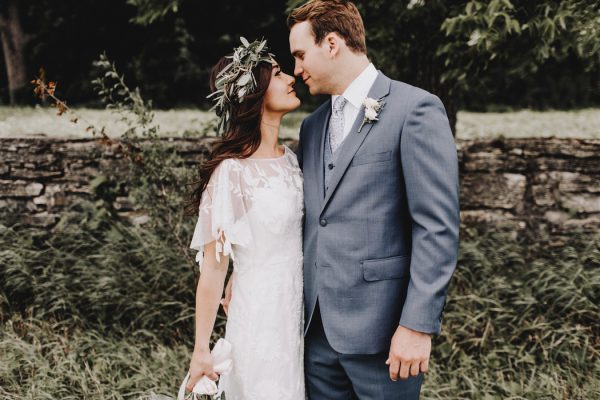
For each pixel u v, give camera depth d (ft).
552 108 36.83
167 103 36.29
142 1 13.10
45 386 8.70
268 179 6.42
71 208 12.77
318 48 6.26
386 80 6.30
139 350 9.86
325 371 6.70
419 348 5.59
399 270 6.07
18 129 17.80
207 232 6.23
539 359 9.89
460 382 9.45
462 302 10.69
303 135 6.98
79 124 18.61
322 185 6.38
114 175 12.72
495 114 30.68
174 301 10.69
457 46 11.13
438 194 5.66
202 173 6.41
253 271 6.43
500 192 12.54
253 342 6.39
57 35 37.96
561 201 12.37
